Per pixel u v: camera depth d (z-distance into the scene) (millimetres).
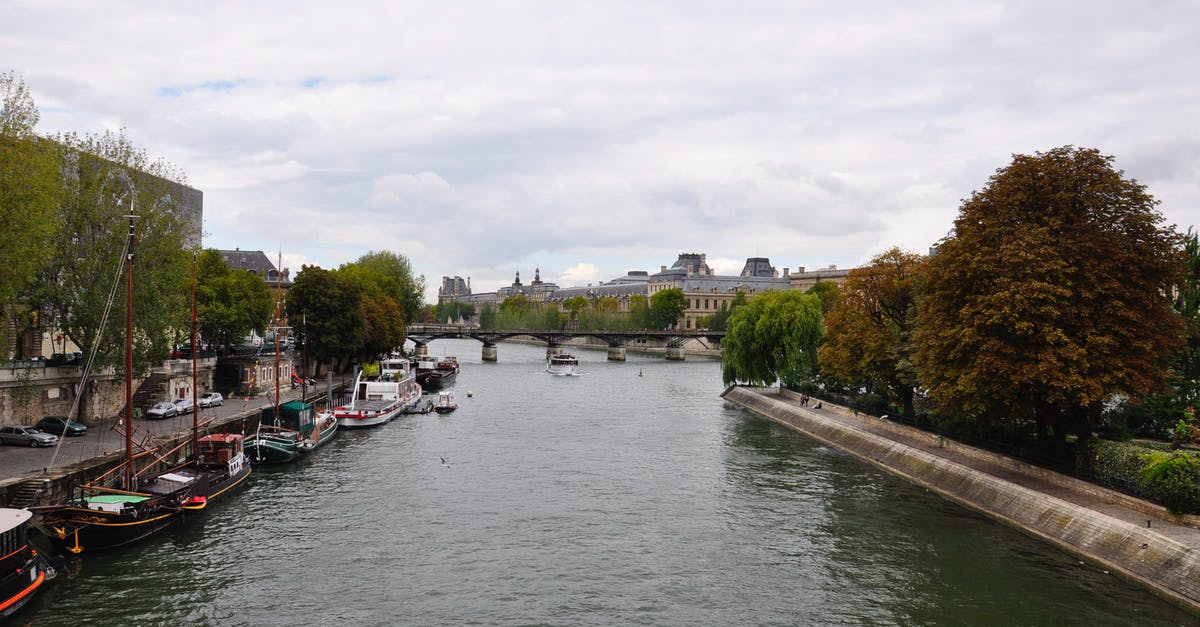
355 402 91062
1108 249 46000
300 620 33656
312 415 74812
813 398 93500
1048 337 44781
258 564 40125
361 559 41156
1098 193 48031
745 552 42719
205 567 39406
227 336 95125
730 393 114562
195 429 54656
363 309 126188
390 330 141750
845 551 42688
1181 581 34844
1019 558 41125
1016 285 46250
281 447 63719
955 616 34312
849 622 33906
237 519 47875
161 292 64438
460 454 68938
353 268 148875
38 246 49094
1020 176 50062
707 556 42125
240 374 89375
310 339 112625
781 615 34719
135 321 61250
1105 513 41625
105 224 60938
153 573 38344
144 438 57406
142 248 62312
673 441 76375
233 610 34469
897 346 69000
